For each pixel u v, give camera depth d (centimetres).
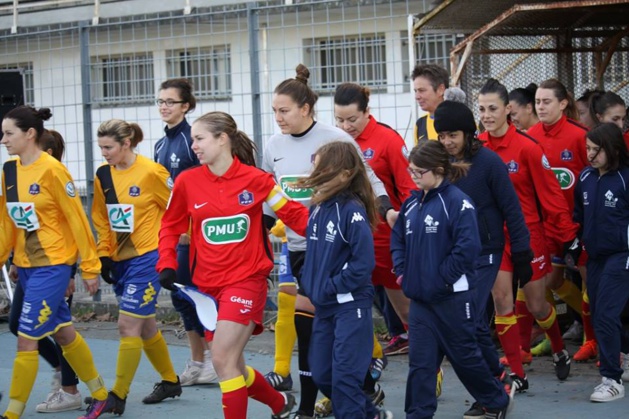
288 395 778
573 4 979
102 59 1458
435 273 708
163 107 934
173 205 730
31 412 877
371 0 1255
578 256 901
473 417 773
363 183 688
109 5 2169
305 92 796
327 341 692
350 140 798
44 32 1462
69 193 802
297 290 830
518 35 1159
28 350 797
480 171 788
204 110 1466
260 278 711
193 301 715
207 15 1341
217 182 707
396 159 866
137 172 852
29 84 1541
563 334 1102
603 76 1236
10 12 2269
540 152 870
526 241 792
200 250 716
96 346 1166
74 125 1639
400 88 1311
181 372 1007
